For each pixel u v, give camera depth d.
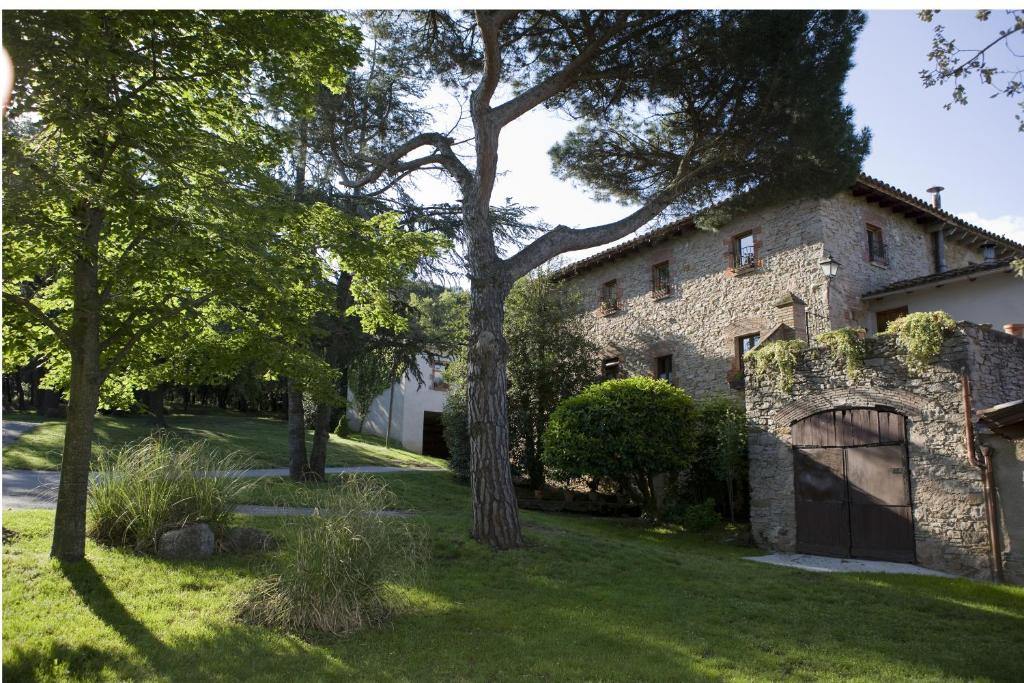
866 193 14.17
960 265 16.50
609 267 19.78
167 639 4.75
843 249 13.91
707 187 10.62
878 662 5.21
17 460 13.47
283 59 7.11
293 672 4.38
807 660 5.18
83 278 6.47
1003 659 5.43
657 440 13.05
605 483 16.89
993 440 8.75
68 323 7.01
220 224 6.06
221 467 7.79
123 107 5.97
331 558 5.39
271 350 7.91
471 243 9.24
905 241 15.22
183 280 6.69
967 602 7.38
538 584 6.93
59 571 5.83
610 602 6.46
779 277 14.45
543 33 9.77
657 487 16.31
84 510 6.35
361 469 18.27
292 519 7.44
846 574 8.84
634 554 8.75
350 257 7.89
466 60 10.30
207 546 6.82
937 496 9.32
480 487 8.46
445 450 28.22
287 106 7.43
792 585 7.83
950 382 9.29
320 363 8.27
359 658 4.69
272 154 7.53
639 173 11.50
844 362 10.64
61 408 24.70
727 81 9.61
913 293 13.61
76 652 4.39
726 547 11.62
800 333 13.69
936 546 9.27
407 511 11.03
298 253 7.29
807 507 11.04
